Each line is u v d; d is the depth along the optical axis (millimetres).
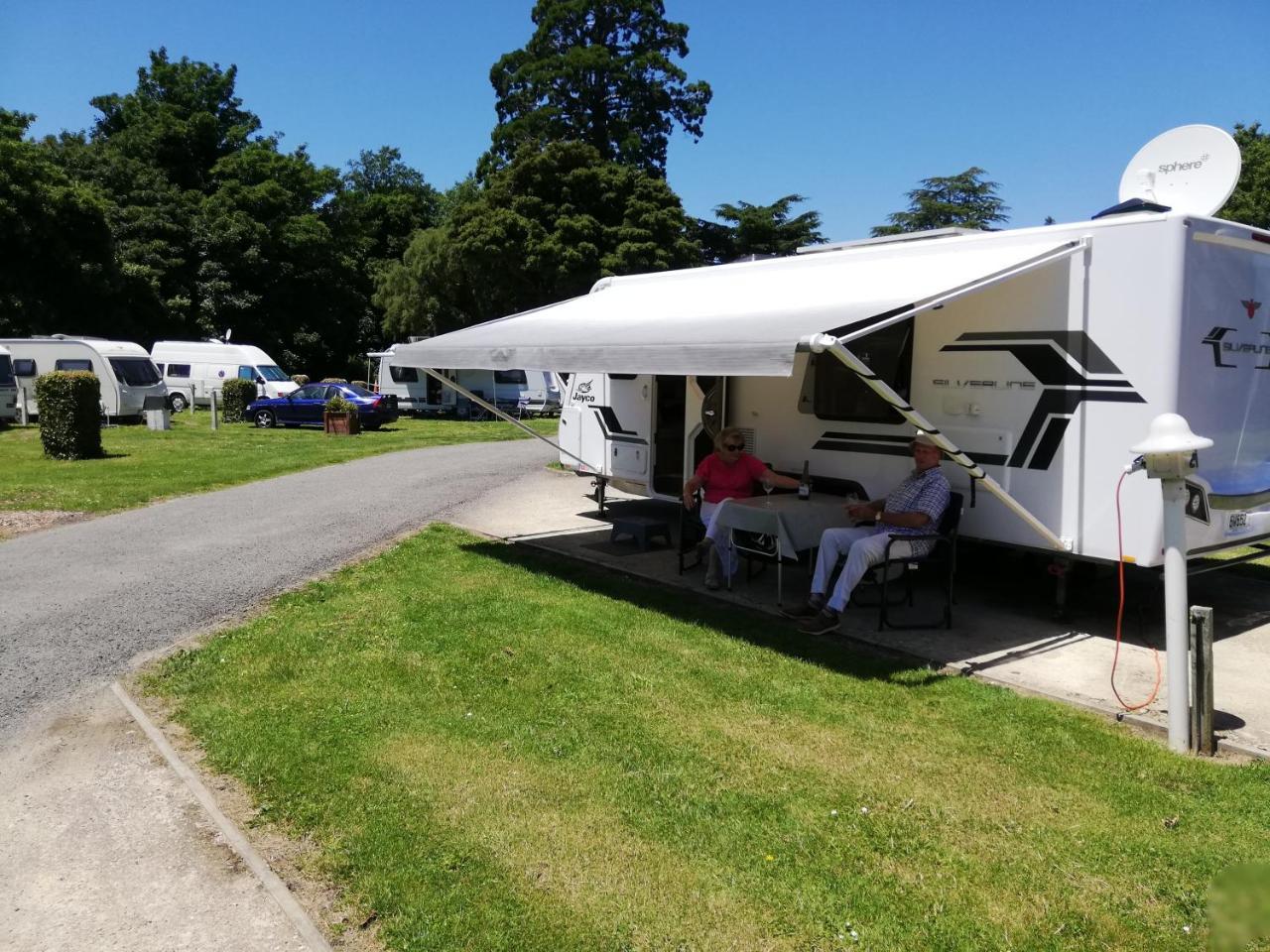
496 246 28969
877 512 6312
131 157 40188
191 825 3475
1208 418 5695
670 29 36594
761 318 5363
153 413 21734
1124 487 5598
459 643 5586
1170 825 3467
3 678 5008
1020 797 3680
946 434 6469
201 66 44594
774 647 5605
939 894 3016
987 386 6215
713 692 4809
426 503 11180
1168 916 2906
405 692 4766
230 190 39562
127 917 2912
